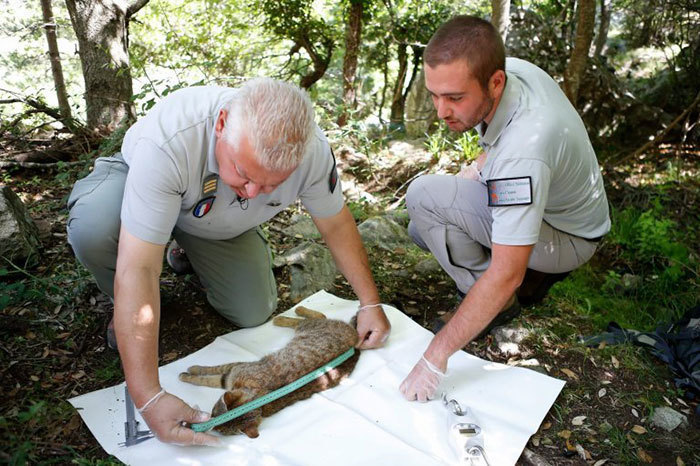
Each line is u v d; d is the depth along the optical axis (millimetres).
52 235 3662
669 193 5098
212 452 2148
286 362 2438
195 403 2408
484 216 2830
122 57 5648
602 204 2818
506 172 2260
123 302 2006
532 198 2213
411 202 2947
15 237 3213
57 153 4820
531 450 2271
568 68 5668
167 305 3129
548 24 7176
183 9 10328
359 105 9008
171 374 2580
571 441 2326
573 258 2863
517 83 2408
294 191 2449
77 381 2533
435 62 2172
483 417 2383
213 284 2885
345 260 2754
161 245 2100
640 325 3291
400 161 5457
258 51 10773
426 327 3139
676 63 7934
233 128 1835
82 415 2301
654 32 8297
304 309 3041
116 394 2432
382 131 6816
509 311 2947
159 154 2029
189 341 2898
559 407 2508
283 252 3754
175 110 2129
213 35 10273
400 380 2580
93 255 2479
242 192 2027
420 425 2326
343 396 2480
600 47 9008
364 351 2785
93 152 4336
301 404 2426
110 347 2750
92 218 2453
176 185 2088
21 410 2301
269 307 2992
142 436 2199
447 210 2857
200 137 2109
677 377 2734
